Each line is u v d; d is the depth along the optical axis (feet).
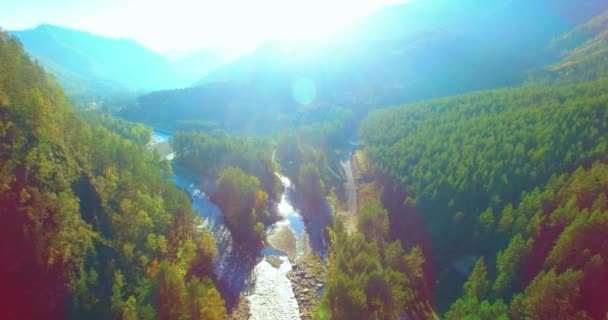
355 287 199.72
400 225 330.75
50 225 192.34
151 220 260.42
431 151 404.16
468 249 284.41
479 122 435.94
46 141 232.12
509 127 391.04
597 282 177.68
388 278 209.67
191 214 299.99
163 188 325.01
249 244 330.34
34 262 176.86
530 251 223.30
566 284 172.96
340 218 351.05
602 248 193.26
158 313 187.11
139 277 217.36
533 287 187.62
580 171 264.93
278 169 528.22
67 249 191.83
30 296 170.71
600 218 198.59
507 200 291.58
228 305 248.11
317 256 316.19
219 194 398.01
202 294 196.34
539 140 339.16
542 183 289.12
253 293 263.08
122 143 375.86
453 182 326.24
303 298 257.96
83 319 179.42
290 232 361.71
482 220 276.41
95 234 218.79
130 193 274.98
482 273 221.46
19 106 222.28
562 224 229.45
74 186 232.94
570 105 388.16
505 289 214.90
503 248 260.21
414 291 247.09
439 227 304.09
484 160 337.72
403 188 370.53
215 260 299.79
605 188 236.63
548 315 170.09
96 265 204.64
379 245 272.72
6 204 177.88
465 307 192.85
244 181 380.99
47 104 267.39
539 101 474.90
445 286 264.72
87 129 323.37
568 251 200.23
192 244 265.95
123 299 197.57
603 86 450.71
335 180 479.82
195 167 522.06
